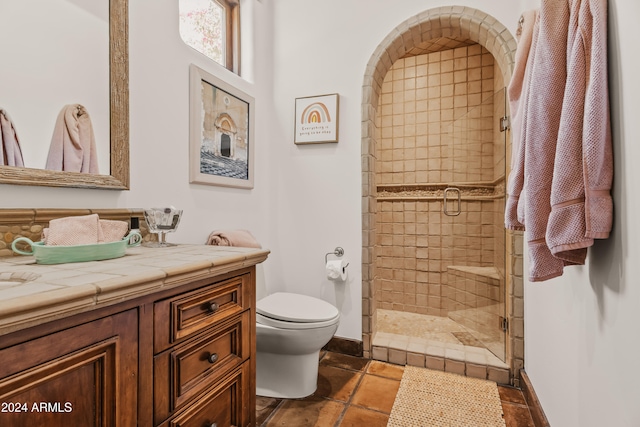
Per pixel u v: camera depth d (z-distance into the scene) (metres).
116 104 1.27
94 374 0.62
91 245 0.88
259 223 2.20
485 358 1.81
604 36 0.69
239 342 1.05
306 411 1.47
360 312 2.04
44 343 0.54
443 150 2.71
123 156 1.29
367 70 2.02
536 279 0.82
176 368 0.80
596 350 0.81
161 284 0.73
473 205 2.32
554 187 0.74
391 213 2.88
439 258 2.72
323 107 2.12
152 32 1.45
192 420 0.85
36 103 1.05
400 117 2.87
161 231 1.29
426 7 1.90
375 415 1.44
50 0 1.09
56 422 0.56
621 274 0.68
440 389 1.64
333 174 2.12
